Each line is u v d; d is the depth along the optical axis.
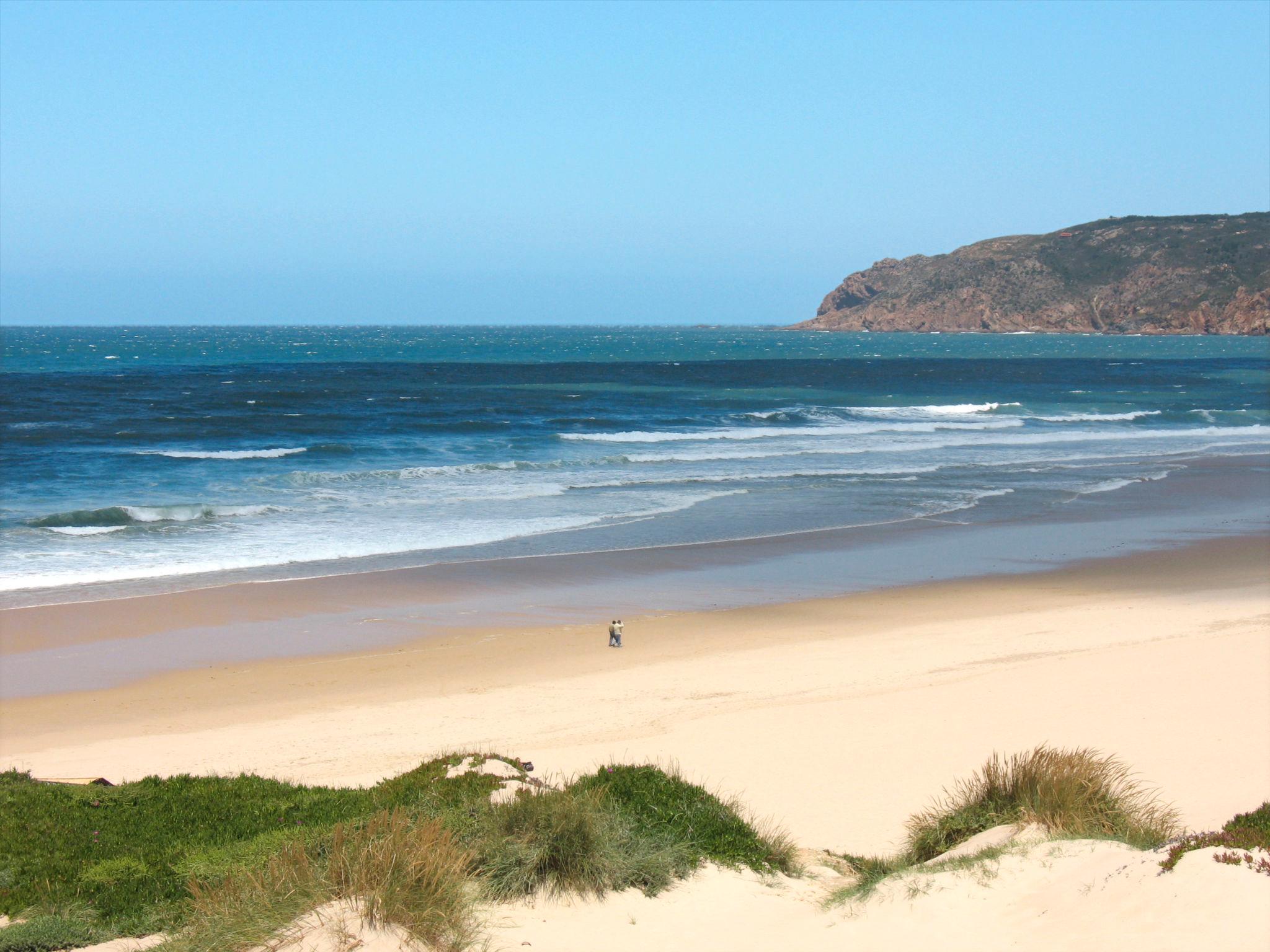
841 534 26.08
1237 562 23.06
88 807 8.93
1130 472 36.81
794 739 11.77
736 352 158.62
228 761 11.47
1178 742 11.09
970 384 82.81
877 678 14.63
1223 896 5.34
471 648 16.59
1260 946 4.93
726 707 13.38
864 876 7.67
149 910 6.68
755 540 25.20
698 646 16.70
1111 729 11.67
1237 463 39.56
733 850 7.67
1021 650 16.05
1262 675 13.73
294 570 21.64
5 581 20.20
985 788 8.79
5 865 7.51
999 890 6.26
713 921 6.43
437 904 5.89
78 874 7.33
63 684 14.70
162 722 13.21
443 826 7.01
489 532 25.75
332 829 7.41
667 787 8.60
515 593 20.17
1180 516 28.80
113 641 16.75
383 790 9.08
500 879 6.55
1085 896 5.84
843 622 18.25
